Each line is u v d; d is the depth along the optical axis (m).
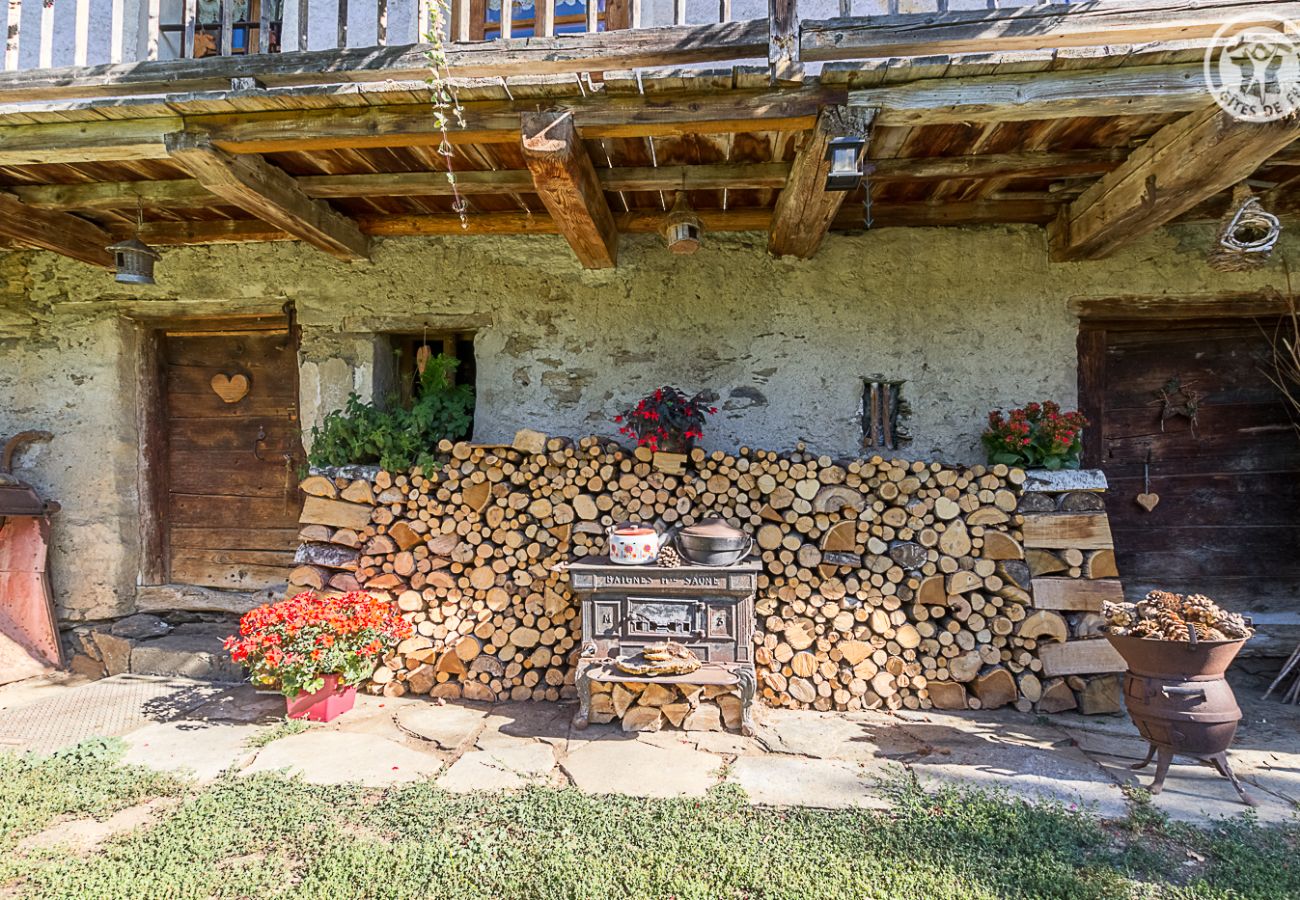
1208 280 4.05
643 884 2.12
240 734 3.27
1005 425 3.85
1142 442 4.25
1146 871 2.23
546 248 4.38
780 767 2.93
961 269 4.18
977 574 3.60
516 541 3.81
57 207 3.88
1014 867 2.22
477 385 4.40
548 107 2.83
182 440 4.82
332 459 4.07
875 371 4.20
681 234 3.58
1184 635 2.68
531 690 3.76
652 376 4.30
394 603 3.88
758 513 3.73
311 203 3.76
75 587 4.55
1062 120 3.00
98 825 2.49
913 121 2.80
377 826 2.45
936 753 3.07
